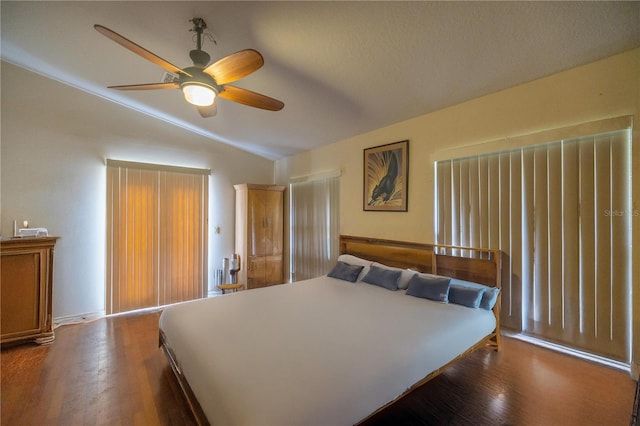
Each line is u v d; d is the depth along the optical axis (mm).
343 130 3746
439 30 1869
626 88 1956
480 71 2285
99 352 2619
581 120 2133
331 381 1331
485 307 2369
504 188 2557
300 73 2523
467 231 2799
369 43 2061
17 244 2682
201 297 4387
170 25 2111
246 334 1816
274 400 1197
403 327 1937
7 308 2656
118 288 3707
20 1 2105
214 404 1289
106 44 2555
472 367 2184
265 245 4711
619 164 2014
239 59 1660
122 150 3816
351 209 3973
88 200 3574
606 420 1627
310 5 1764
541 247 2365
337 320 2062
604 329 2090
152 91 3342
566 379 1991
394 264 3322
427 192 3094
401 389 1521
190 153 4395
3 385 2090
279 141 4410
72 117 3477
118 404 1882
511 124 2490
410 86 2590
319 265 4480
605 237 2072
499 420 1665
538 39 1883
